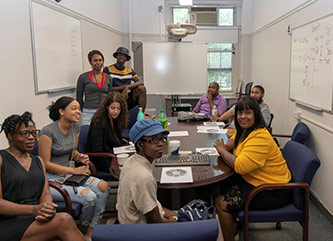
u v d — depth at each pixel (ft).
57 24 10.28
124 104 8.35
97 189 7.04
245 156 6.15
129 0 19.07
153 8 19.81
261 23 17.44
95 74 11.38
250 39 20.34
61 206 6.41
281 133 13.83
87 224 6.88
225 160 6.42
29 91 8.63
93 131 8.08
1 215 5.27
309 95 10.16
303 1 10.92
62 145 7.17
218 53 21.21
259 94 11.07
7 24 7.57
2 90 7.39
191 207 4.61
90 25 13.51
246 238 6.02
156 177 5.79
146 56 17.98
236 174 6.71
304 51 10.64
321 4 9.35
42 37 9.29
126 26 19.39
